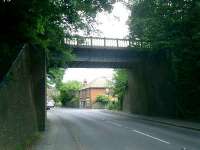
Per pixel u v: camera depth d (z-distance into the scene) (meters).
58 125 34.59
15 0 19.72
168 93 44.66
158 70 47.16
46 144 19.45
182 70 38.72
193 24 36.91
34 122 23.61
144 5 43.06
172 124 34.78
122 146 18.83
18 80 17.06
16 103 15.81
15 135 14.75
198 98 38.97
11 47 20.73
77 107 114.50
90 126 33.38
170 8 39.91
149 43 45.25
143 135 24.86
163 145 19.23
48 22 25.20
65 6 23.28
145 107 52.84
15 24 20.77
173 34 39.59
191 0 37.69
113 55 49.06
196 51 36.47
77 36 32.16
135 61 50.16
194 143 20.12
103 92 107.69
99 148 18.08
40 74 27.27
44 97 27.59
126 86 62.22
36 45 26.17
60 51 37.41
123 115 54.56
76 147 18.42
